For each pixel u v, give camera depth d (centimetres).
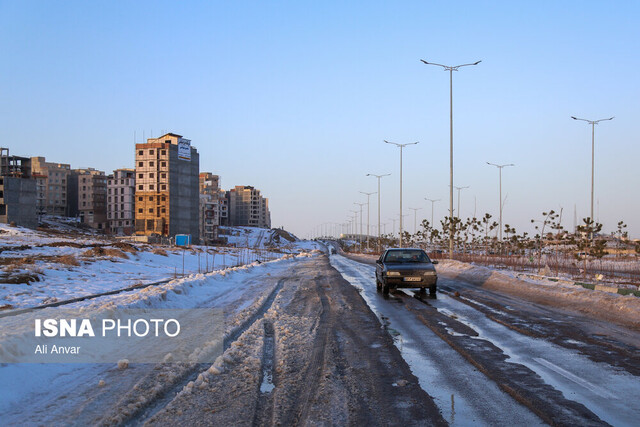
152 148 11388
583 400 577
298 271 3381
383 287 1817
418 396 599
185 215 11831
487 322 1153
